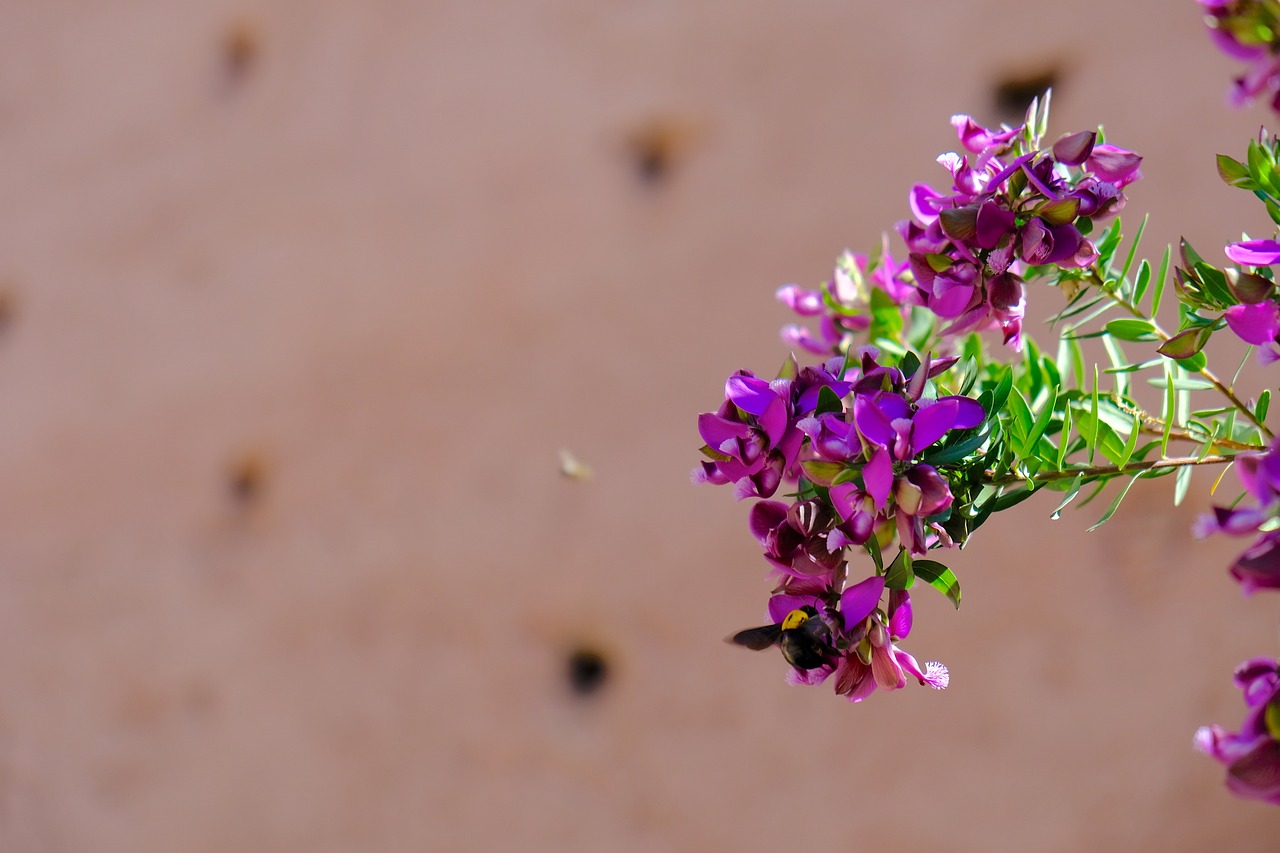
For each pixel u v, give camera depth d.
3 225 2.52
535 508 2.04
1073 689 1.74
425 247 2.16
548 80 2.14
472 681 2.05
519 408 2.07
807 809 1.85
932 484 0.79
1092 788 1.71
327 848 2.10
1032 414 0.83
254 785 2.16
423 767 2.06
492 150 2.15
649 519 1.97
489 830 2.01
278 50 2.36
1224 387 0.83
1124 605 1.73
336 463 2.18
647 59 2.09
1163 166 1.70
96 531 2.35
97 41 2.53
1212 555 1.69
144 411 2.34
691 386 1.97
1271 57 0.77
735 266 1.98
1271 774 0.75
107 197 2.45
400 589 2.11
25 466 2.41
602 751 1.97
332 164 2.27
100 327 2.40
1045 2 1.84
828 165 1.94
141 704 2.27
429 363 2.13
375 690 2.11
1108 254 0.84
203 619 2.24
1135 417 0.83
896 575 0.80
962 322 0.82
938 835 1.78
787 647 0.80
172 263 2.37
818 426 0.79
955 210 0.81
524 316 2.09
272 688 2.18
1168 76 1.73
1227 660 1.67
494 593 2.05
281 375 2.23
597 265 2.06
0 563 2.41
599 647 2.00
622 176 2.08
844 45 1.97
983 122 1.85
